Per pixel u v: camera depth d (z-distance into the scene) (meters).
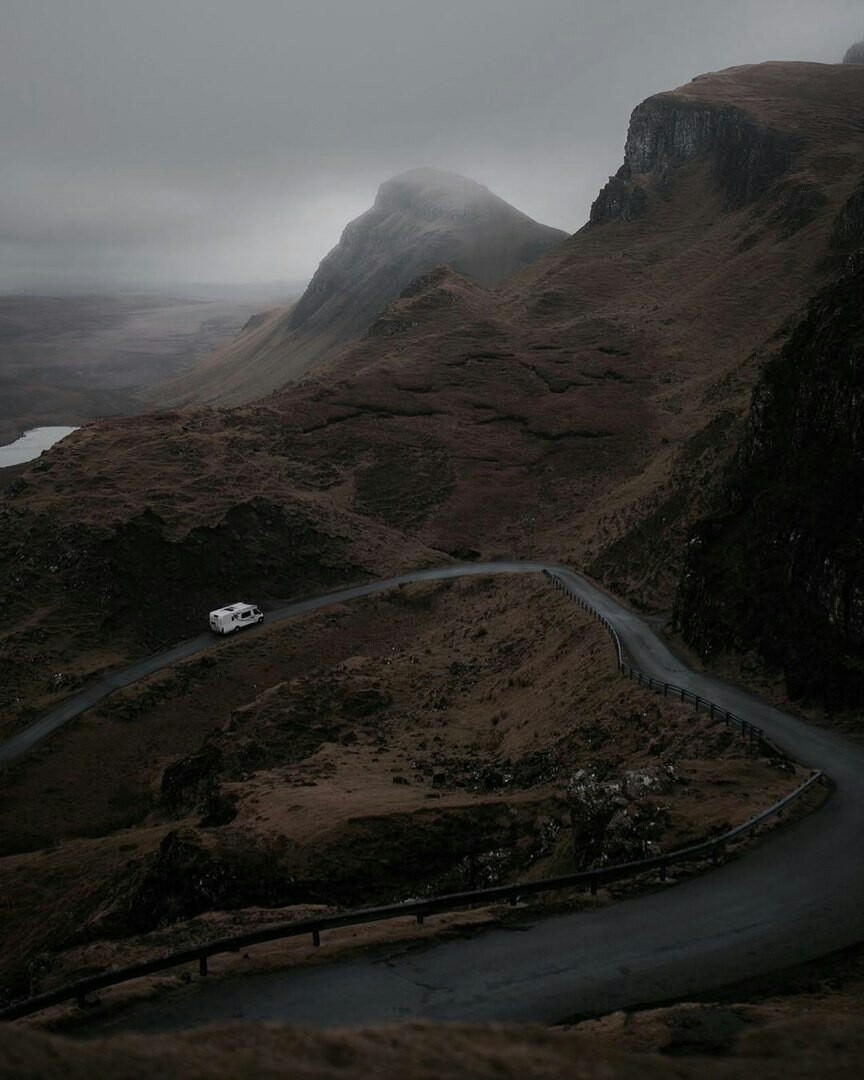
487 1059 11.11
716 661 49.06
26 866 50.53
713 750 36.25
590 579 80.81
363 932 21.05
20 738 71.69
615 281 181.62
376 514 114.56
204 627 92.81
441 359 151.25
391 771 46.22
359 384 140.75
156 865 35.16
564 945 19.84
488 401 137.62
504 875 31.48
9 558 96.50
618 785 29.39
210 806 44.12
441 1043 11.66
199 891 32.12
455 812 35.00
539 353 152.12
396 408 134.12
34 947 40.06
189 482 109.19
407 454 124.56
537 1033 12.50
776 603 47.03
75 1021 16.55
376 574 103.56
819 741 36.06
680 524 72.62
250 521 104.56
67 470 110.19
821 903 21.89
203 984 18.00
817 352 56.03
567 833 31.86
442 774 43.38
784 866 24.27
